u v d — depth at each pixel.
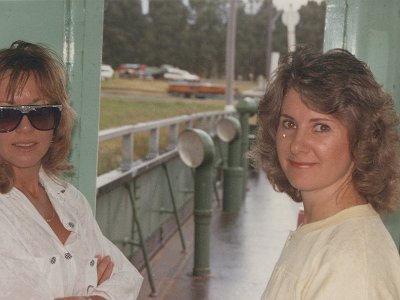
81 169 2.81
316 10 28.05
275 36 31.84
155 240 6.45
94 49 2.79
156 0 25.73
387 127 1.48
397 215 2.71
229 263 6.05
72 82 2.75
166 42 26.52
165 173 6.68
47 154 2.01
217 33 29.95
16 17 2.69
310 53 1.50
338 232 1.42
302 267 1.43
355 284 1.32
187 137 5.45
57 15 2.71
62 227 1.96
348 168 1.50
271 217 8.14
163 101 18.70
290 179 1.53
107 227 4.78
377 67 2.68
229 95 17.50
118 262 2.10
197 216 5.58
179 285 5.39
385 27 2.67
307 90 1.44
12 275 1.71
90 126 2.81
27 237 1.78
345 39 2.69
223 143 10.94
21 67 1.83
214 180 8.88
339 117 1.44
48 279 1.78
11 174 1.83
